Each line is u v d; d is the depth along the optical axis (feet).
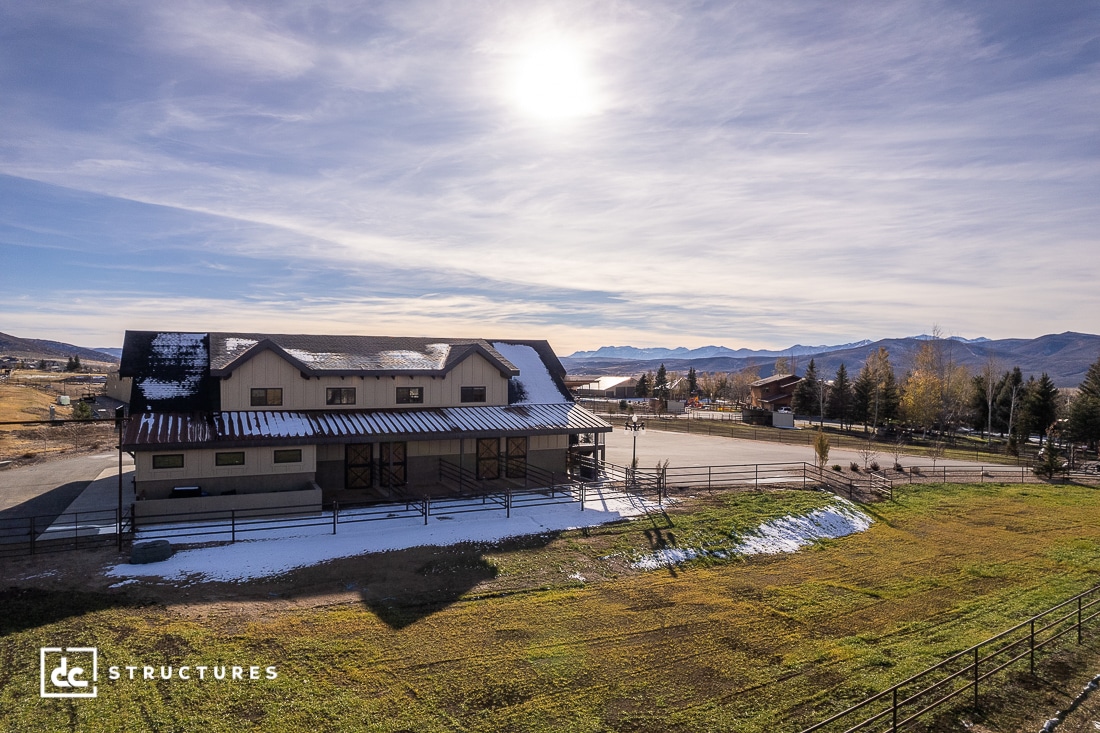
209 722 39.11
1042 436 246.27
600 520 91.66
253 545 74.74
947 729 41.88
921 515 107.65
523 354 138.31
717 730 40.83
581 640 53.78
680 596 65.67
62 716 38.88
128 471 122.42
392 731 39.34
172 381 98.32
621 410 338.75
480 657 49.73
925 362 319.68
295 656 48.32
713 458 164.25
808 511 100.37
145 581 62.23
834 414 309.22
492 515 91.86
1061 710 44.80
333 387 103.96
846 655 52.49
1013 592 70.18
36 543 73.00
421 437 99.96
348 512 90.22
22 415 206.28
